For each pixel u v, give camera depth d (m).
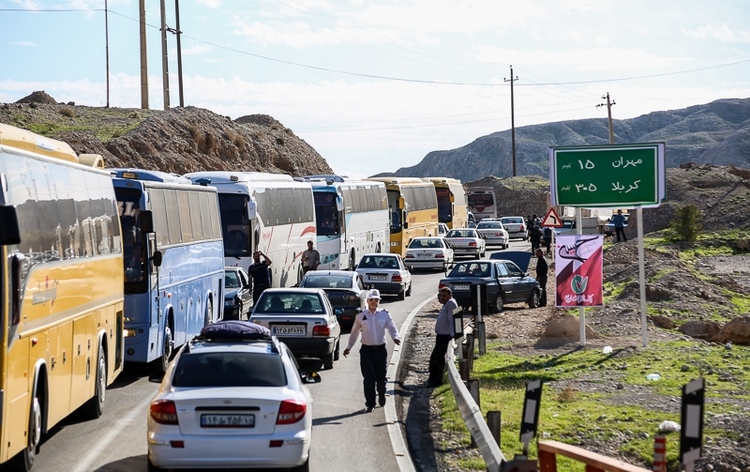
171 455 17.31
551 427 25.58
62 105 133.25
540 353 40.72
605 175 43.12
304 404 18.02
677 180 135.12
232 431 17.50
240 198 56.22
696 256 94.56
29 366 18.62
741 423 25.55
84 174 25.23
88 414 26.17
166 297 35.62
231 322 21.86
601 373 34.94
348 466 20.55
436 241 90.06
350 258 79.81
